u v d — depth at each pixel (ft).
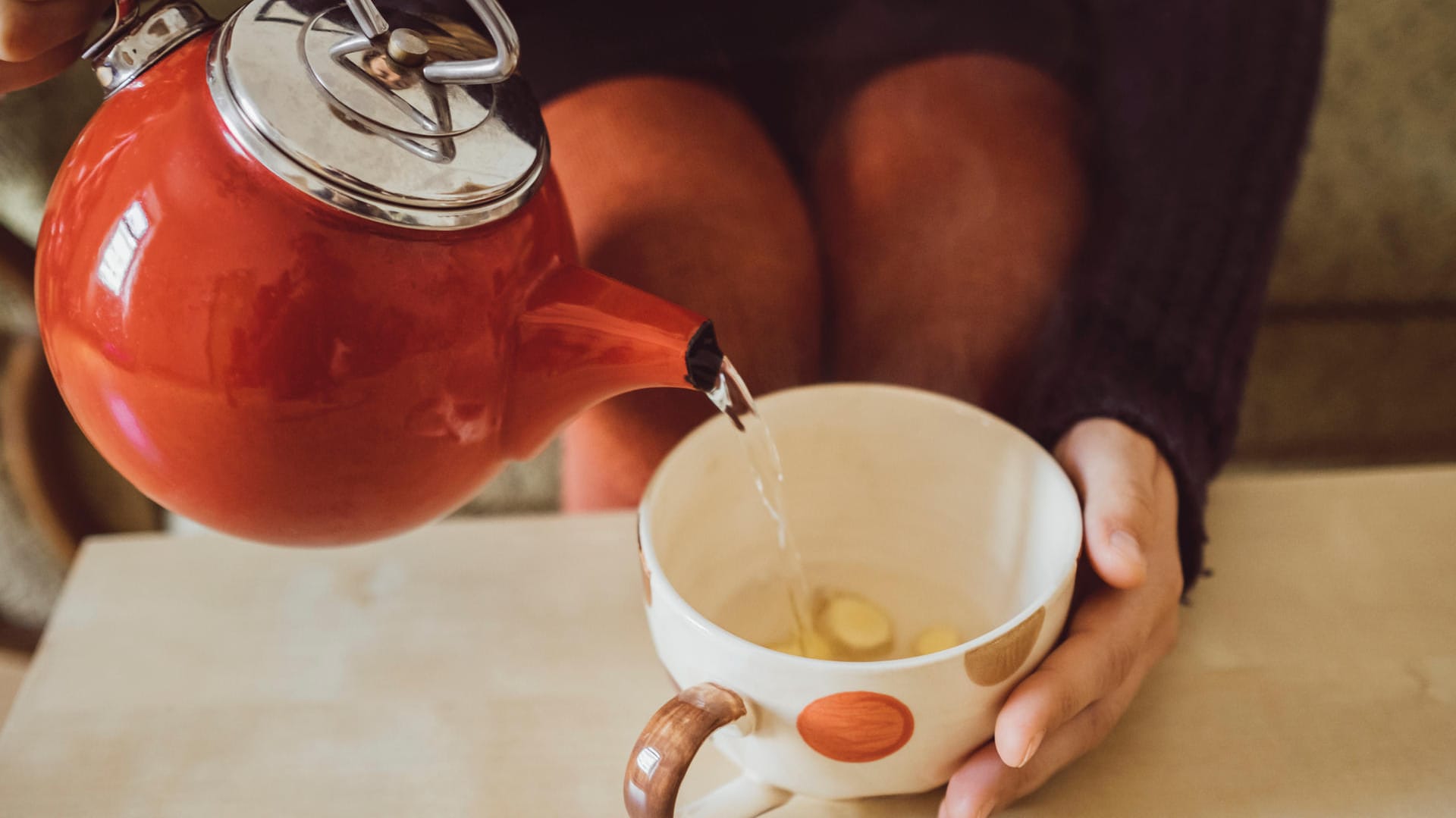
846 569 1.97
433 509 1.63
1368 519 2.07
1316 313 3.19
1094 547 1.69
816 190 2.39
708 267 2.12
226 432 1.49
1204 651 1.88
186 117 1.45
